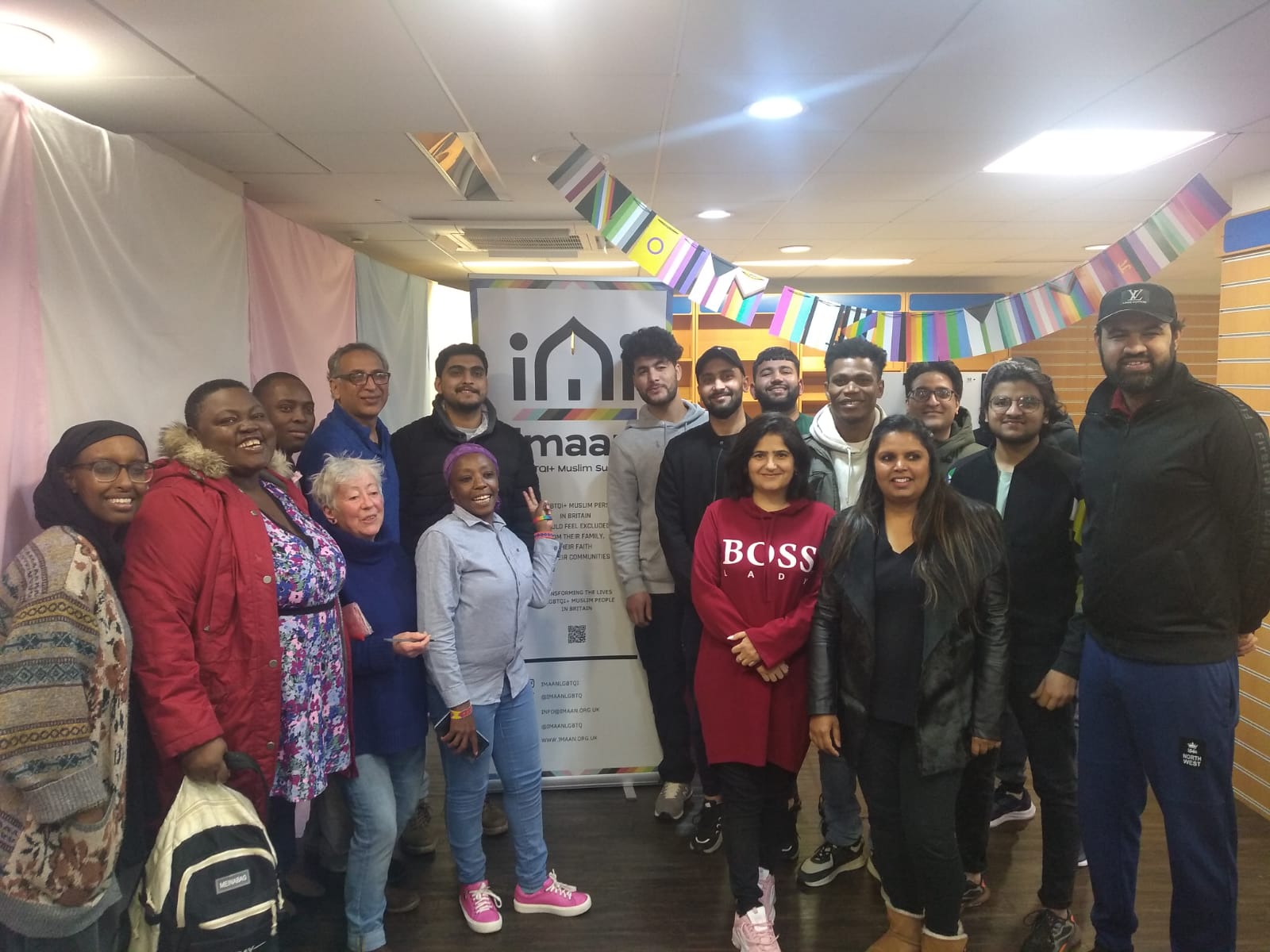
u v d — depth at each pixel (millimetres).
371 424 2264
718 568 1998
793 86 2320
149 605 1503
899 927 1910
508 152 2977
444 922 2156
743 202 3795
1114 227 4383
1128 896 1893
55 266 1916
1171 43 2021
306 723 1715
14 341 1778
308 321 3613
